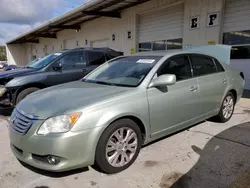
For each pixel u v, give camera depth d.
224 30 8.34
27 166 2.92
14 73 5.61
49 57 6.21
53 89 3.37
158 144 3.52
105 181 2.57
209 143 3.54
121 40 12.80
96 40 15.19
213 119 4.58
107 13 12.15
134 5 11.38
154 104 3.03
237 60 8.14
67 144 2.35
